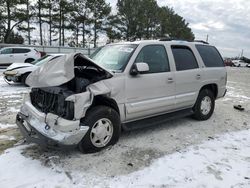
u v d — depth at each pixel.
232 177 3.50
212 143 4.67
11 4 31.89
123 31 44.91
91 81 3.92
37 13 35.84
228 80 17.19
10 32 34.44
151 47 4.80
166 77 4.89
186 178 3.44
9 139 4.53
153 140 4.69
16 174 3.38
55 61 3.81
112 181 3.30
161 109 4.93
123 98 4.24
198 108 5.85
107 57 4.77
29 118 4.09
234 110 7.43
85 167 3.62
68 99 3.59
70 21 39.19
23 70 9.98
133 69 4.35
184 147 4.43
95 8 39.38
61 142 3.47
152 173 3.53
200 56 5.82
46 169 3.53
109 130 4.18
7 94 8.55
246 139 4.98
